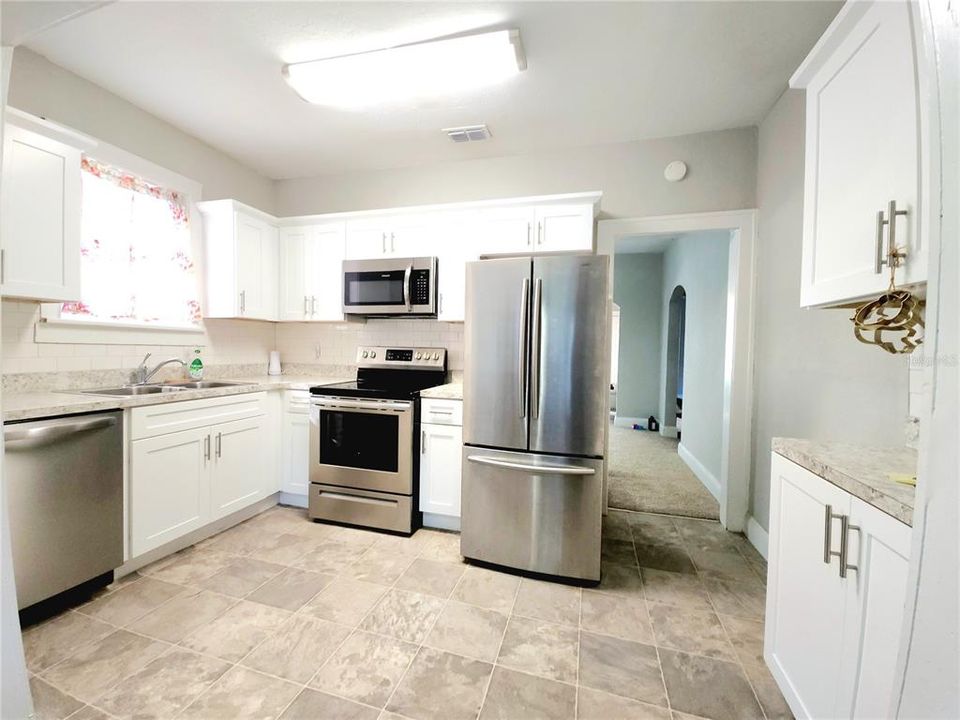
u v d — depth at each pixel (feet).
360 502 8.30
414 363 9.98
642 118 8.13
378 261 9.41
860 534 3.02
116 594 5.88
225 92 7.46
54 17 3.30
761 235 8.13
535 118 8.16
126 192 8.00
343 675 4.53
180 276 8.98
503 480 6.81
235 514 8.38
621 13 5.55
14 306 6.28
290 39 6.11
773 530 4.39
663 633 5.32
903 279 2.92
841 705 3.20
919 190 2.81
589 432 6.50
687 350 14.32
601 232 9.14
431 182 10.39
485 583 6.44
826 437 5.80
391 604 5.83
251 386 8.39
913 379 4.12
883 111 3.15
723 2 5.35
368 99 7.54
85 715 3.97
